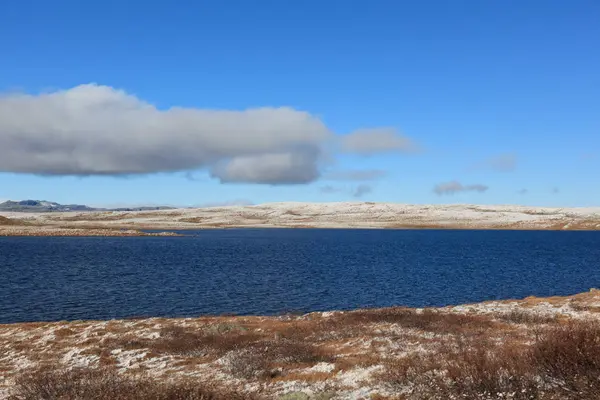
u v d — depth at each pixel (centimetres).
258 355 1744
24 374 1638
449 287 5066
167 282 5284
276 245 12725
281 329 2480
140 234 17212
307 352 1814
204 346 2017
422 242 14600
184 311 3756
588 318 2347
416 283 5344
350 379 1380
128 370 1684
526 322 2361
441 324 2327
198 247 11562
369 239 16462
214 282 5316
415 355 1585
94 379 1396
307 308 3912
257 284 5191
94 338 2275
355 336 2153
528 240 15762
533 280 5669
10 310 3712
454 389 1074
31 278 5450
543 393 984
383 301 4241
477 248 11775
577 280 5725
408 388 1196
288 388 1345
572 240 15762
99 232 16888
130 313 3662
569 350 1043
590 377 976
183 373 1609
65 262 7331
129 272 6144
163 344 2080
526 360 1119
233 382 1459
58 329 2566
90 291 4619
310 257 8825
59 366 1770
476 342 1794
